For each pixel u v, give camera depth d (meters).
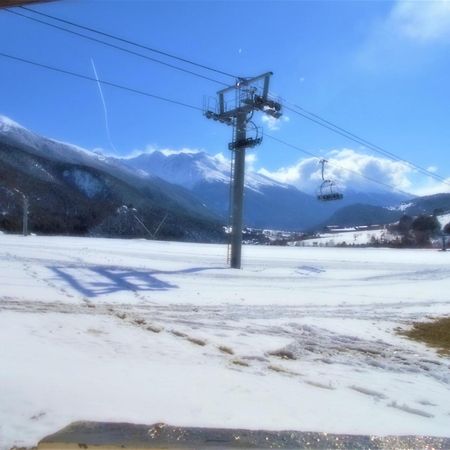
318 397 6.20
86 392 5.17
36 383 5.23
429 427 5.43
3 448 3.89
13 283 12.84
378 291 18.77
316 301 15.33
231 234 22.62
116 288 13.99
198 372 6.69
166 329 9.66
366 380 7.70
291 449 4.40
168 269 19.66
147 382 5.85
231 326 10.66
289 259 30.39
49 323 8.77
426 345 11.20
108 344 7.80
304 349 9.37
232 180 23.08
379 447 4.64
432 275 25.03
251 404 5.48
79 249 25.70
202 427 4.64
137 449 4.11
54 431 4.25
